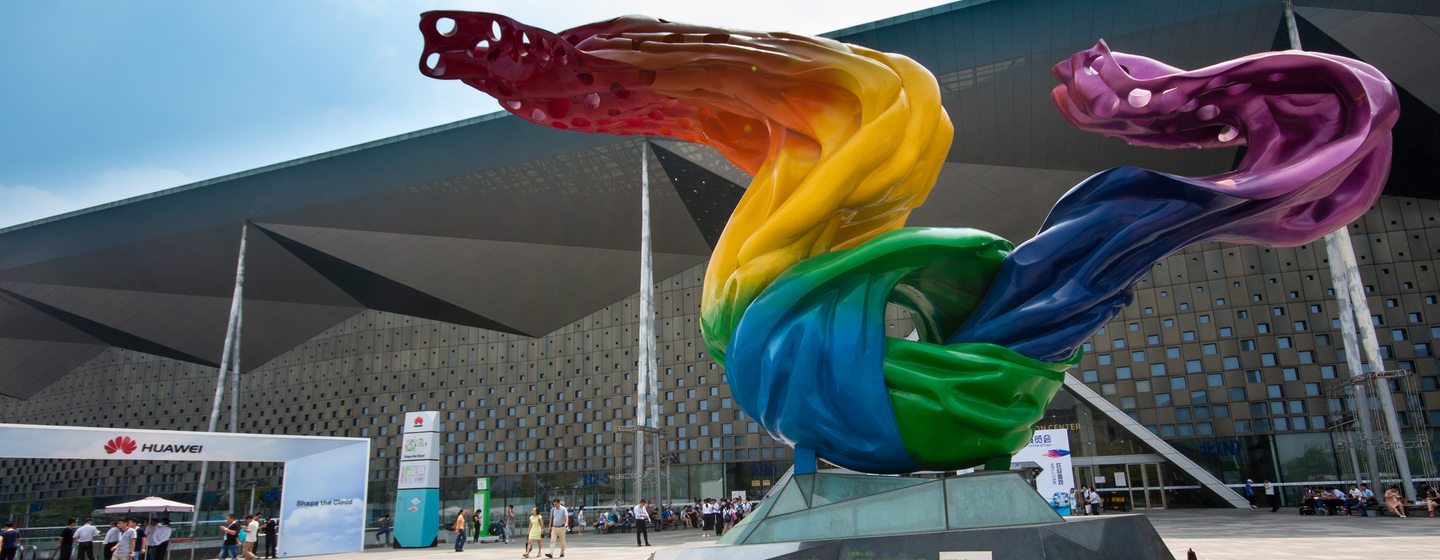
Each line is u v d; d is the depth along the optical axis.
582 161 34.53
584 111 6.94
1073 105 7.14
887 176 6.38
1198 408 34.25
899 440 6.12
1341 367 32.91
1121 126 6.96
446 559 18.55
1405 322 32.91
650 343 32.28
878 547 5.36
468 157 34.41
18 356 51.06
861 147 6.31
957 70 27.81
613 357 43.22
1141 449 34.66
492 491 43.28
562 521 18.00
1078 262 6.50
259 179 36.84
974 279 6.68
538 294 42.78
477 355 45.94
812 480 6.12
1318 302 34.00
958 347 6.27
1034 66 27.41
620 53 6.36
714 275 6.88
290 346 48.84
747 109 6.84
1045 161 32.00
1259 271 35.00
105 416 50.69
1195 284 35.75
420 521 23.59
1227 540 16.16
